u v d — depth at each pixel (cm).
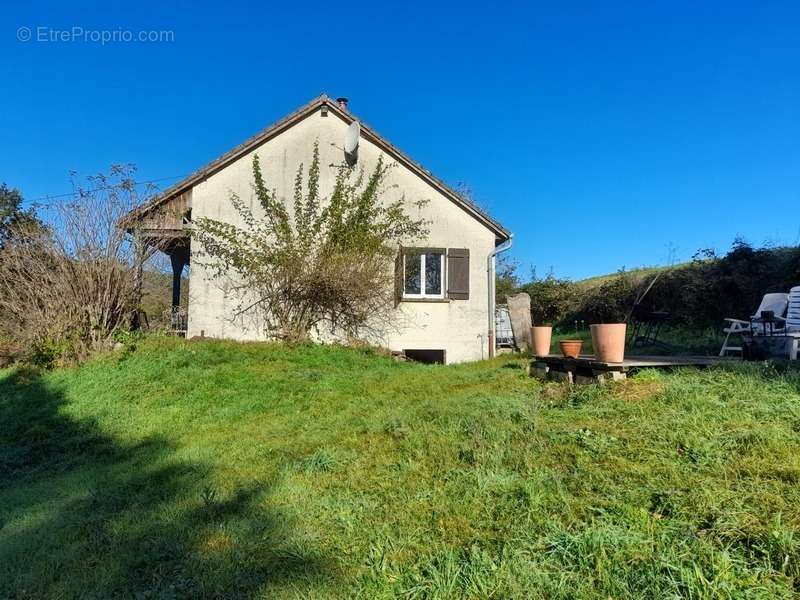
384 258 1423
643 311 1309
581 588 275
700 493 343
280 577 324
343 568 330
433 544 343
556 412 568
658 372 641
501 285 2670
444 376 957
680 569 274
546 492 386
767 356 736
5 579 355
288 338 1363
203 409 821
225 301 1383
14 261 1148
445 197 1491
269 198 1414
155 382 948
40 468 644
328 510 414
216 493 473
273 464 546
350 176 1454
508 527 350
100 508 471
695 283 1418
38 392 956
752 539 294
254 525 399
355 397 834
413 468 477
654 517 331
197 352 1145
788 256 1281
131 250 1232
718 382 569
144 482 529
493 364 1142
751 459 382
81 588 336
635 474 390
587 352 1230
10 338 1193
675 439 436
